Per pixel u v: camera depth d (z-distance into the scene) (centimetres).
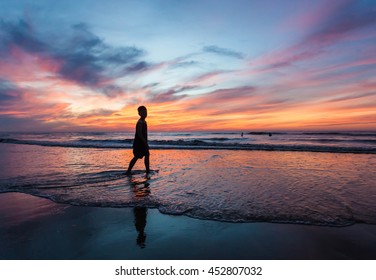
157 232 297
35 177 611
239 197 431
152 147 1548
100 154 1188
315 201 405
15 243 270
